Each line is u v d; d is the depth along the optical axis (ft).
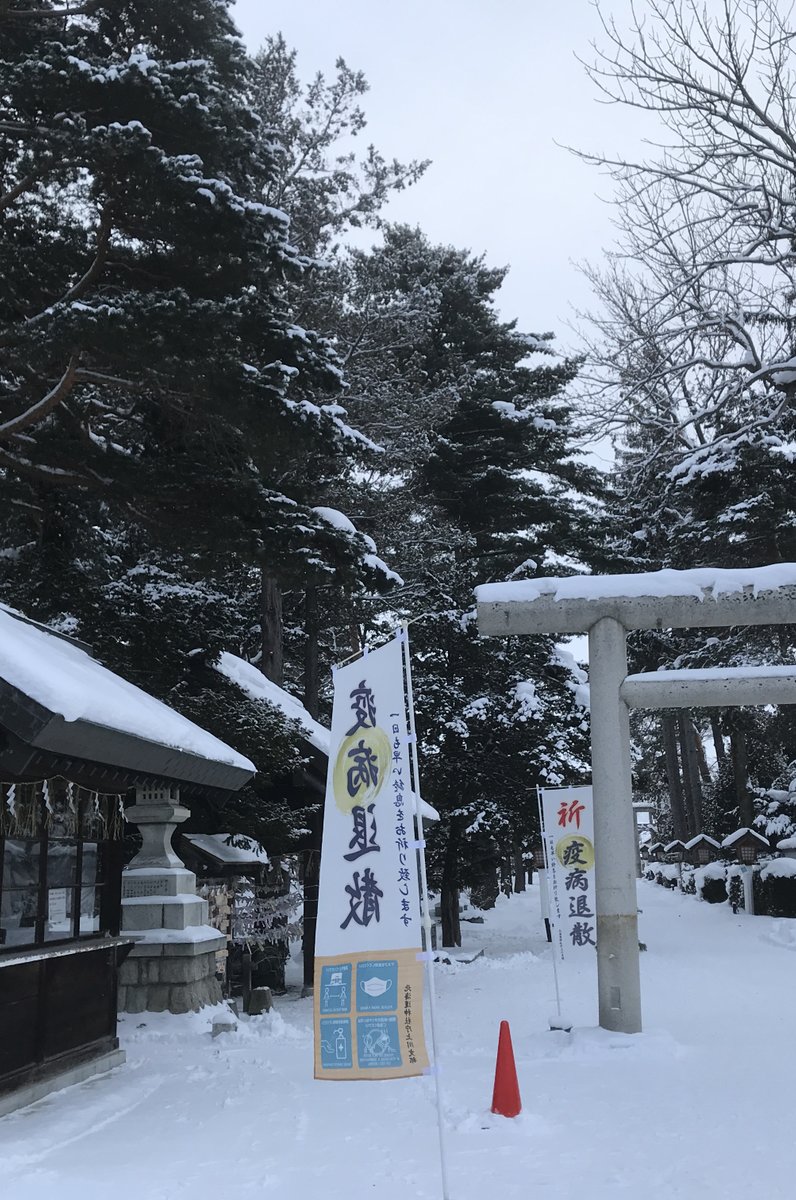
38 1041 28.35
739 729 124.47
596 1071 30.89
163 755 31.78
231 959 53.62
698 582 39.52
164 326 38.83
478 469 104.17
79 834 31.86
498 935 97.66
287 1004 53.21
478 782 84.89
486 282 110.01
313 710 83.56
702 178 58.18
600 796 38.99
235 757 40.14
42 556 51.21
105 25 45.93
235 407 40.83
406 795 19.92
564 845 42.65
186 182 38.93
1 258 41.52
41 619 52.85
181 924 42.65
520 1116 24.38
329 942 19.62
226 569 48.52
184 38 46.29
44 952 28.17
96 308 38.47
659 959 69.56
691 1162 20.65
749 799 124.26
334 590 83.97
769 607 38.93
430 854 86.38
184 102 39.91
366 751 20.44
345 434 44.37
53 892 29.86
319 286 72.64
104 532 59.47
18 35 43.06
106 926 33.76
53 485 49.29
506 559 100.01
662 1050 33.73
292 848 57.11
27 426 45.80
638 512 100.78
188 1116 26.18
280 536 45.06
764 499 90.07
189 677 56.49
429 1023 43.60
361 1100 27.58
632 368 64.64
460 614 86.79
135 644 52.75
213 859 49.83
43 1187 19.66
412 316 79.77
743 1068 30.68
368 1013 19.10
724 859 141.90
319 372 44.88
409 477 96.12
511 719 83.15
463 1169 20.44
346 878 19.88
